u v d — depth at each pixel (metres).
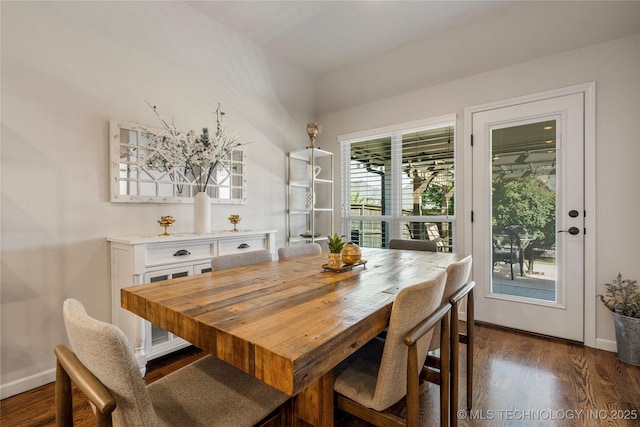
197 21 2.63
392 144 3.44
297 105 3.68
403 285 1.34
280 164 3.50
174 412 0.94
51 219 1.93
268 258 1.94
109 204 2.18
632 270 2.23
